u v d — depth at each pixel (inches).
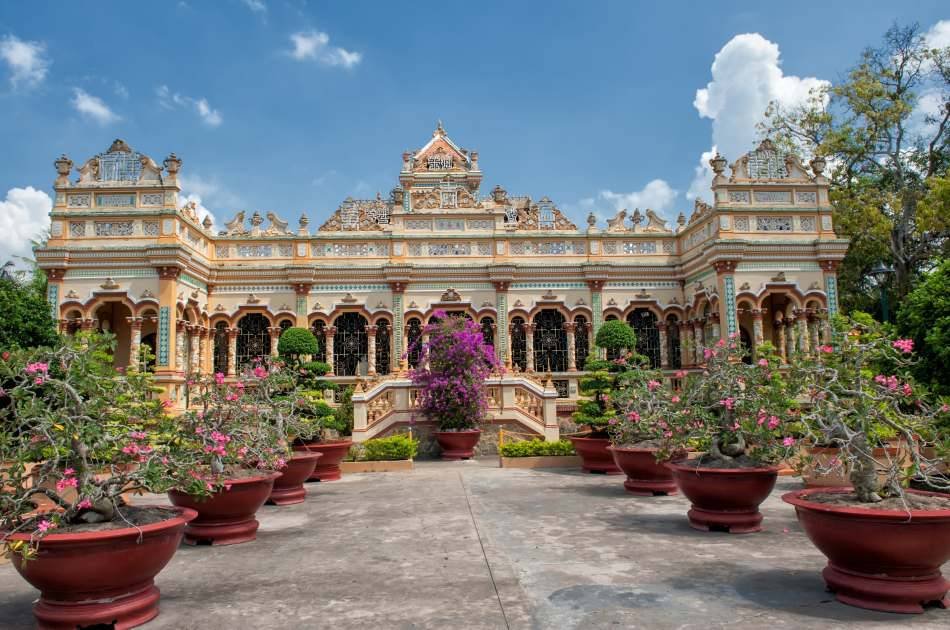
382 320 1065.5
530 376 898.1
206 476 336.8
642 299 1083.3
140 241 911.0
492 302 1067.3
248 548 367.9
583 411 697.6
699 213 1027.9
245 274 1042.7
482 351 809.5
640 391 528.7
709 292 997.8
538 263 1081.4
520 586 285.0
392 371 1006.4
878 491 287.3
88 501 259.8
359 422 816.3
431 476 661.3
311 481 642.8
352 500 526.0
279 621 248.1
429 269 1057.5
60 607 245.6
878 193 1179.3
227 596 279.9
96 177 927.7
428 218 1088.8
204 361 1019.9
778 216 981.2
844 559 260.5
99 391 293.4
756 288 959.6
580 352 1079.6
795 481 584.7
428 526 415.2
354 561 333.4
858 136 1184.2
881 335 337.7
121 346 987.9
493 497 524.1
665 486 529.7
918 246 1144.2
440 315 831.1
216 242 1058.1
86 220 914.7
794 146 1269.7
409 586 288.2
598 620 241.8
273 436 432.5
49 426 267.3
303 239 1059.3
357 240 1071.0
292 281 1038.4
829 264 970.7
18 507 257.3
